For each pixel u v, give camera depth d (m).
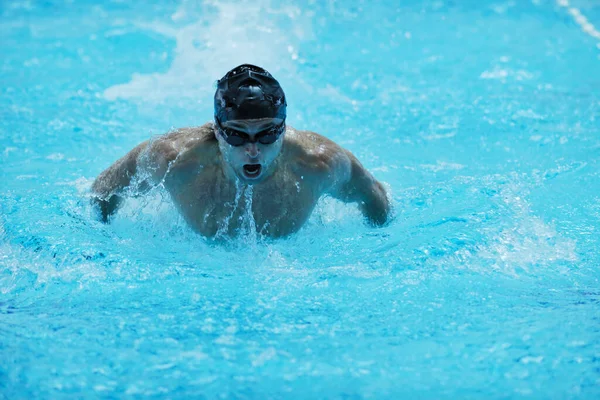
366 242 11.91
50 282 10.46
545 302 9.86
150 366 8.28
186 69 22.12
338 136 17.50
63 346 8.70
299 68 22.59
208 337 8.93
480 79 21.97
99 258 11.14
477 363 8.33
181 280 10.55
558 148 16.42
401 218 12.82
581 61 23.89
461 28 28.28
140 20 27.73
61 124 17.89
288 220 11.75
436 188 14.18
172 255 11.40
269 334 9.00
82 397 7.71
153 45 24.75
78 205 13.16
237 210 11.59
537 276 10.71
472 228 12.16
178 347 8.70
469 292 10.16
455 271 10.82
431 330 9.09
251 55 23.02
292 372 8.16
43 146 16.52
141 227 12.27
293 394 7.75
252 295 10.08
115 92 20.30
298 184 11.68
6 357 8.44
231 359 8.42
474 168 15.38
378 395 7.71
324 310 9.64
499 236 11.91
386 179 14.84
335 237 12.06
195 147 11.67
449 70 22.91
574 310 9.58
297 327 9.17
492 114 18.88
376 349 8.65
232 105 10.27
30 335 8.96
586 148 16.34
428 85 21.41
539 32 27.72
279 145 10.76
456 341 8.82
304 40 25.52
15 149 16.28
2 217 12.54
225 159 11.11
